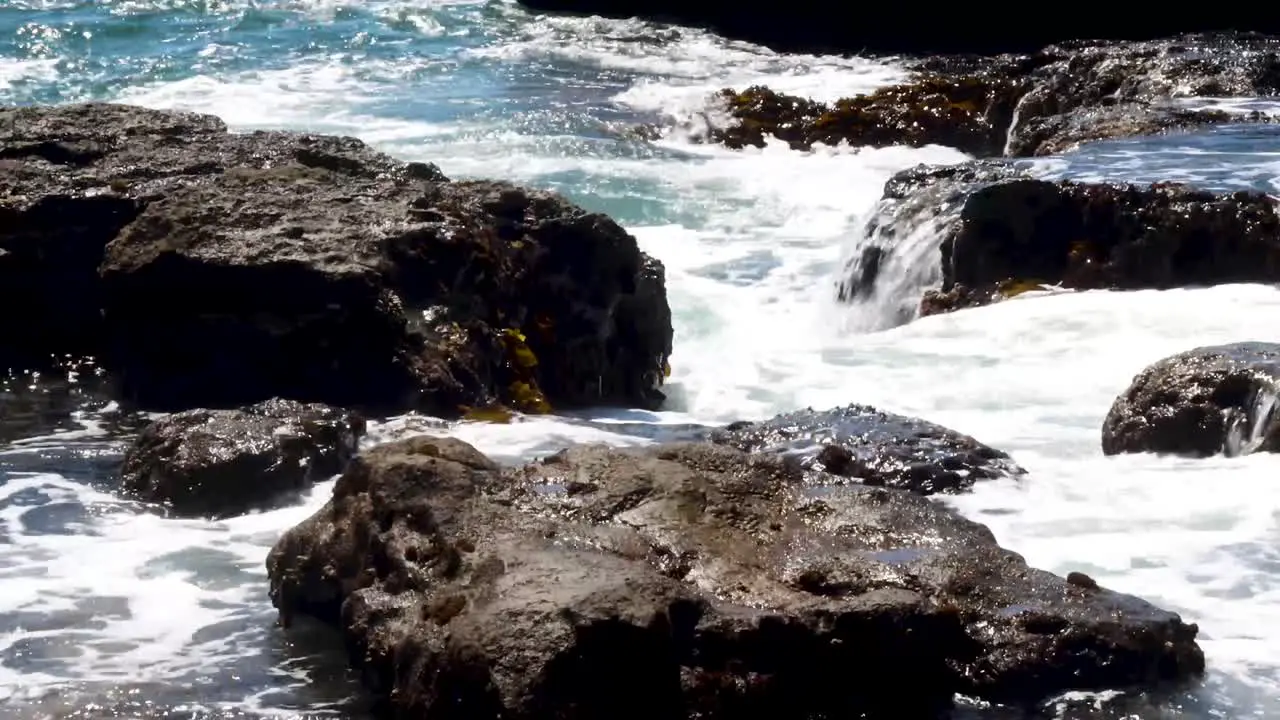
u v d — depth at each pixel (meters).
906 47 30.28
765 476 6.62
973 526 6.41
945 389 10.21
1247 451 8.25
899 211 13.73
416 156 19.06
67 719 5.63
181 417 8.32
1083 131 17.03
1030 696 5.69
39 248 10.79
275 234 9.99
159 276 9.75
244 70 25.33
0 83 23.91
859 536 6.26
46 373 10.49
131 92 23.44
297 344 9.59
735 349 12.58
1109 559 6.90
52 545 7.33
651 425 9.53
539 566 5.60
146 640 6.32
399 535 6.07
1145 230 12.66
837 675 5.55
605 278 10.85
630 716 5.23
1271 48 21.33
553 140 20.33
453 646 5.25
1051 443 8.90
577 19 32.12
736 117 21.69
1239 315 11.33
